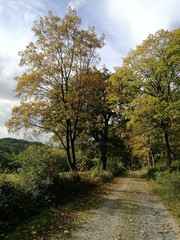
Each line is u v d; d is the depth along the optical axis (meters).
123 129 37.09
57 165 16.25
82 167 25.31
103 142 38.44
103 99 31.50
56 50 20.52
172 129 24.66
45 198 13.08
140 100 23.14
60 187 15.41
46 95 20.73
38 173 14.23
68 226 9.89
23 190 12.00
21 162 14.54
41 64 20.44
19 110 20.17
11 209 10.18
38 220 10.45
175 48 21.61
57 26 20.28
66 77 21.11
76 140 28.34
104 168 38.66
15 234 8.70
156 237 8.66
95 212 12.49
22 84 19.95
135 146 41.38
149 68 23.81
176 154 33.59
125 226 10.02
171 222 10.64
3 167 13.15
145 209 13.32
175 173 20.17
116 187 23.52
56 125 22.20
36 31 20.34
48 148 16.00
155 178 26.59
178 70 23.17
